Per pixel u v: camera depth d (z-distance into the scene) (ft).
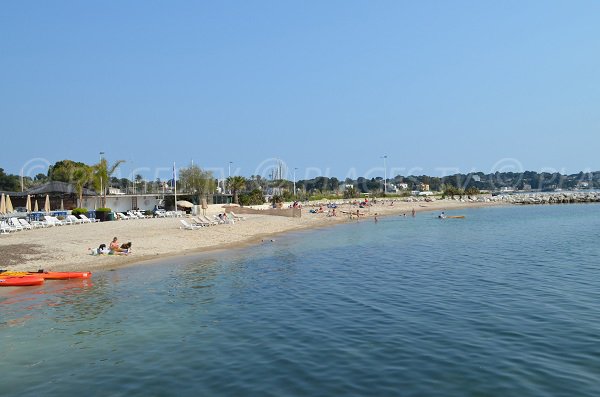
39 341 46.57
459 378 35.35
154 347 44.27
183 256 106.32
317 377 36.06
